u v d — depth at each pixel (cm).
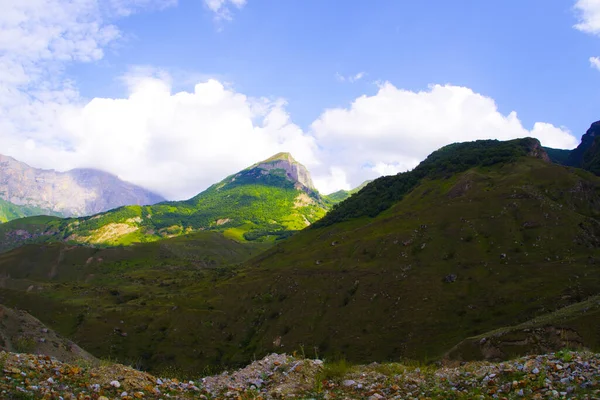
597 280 7694
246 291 12544
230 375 1628
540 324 4325
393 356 7606
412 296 9125
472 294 8569
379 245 12225
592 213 12269
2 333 3434
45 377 1266
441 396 1301
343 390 1404
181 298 13025
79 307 12162
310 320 10006
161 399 1281
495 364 1617
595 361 1353
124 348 10131
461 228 11344
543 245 9831
